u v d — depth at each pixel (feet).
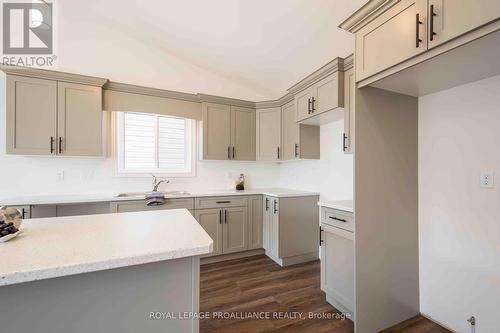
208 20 8.26
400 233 5.78
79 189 9.18
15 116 7.50
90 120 8.42
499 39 3.28
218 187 11.59
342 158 8.83
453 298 5.36
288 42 8.14
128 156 10.06
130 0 8.30
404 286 5.83
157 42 10.34
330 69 7.34
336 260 6.32
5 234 2.95
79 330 2.60
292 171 11.77
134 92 9.34
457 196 5.28
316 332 5.45
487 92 4.79
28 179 8.52
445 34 3.55
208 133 10.38
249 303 6.60
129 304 2.80
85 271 2.38
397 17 4.27
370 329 5.34
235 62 10.42
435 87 5.35
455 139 5.32
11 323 2.38
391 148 5.65
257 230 10.40
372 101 5.40
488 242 4.77
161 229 3.65
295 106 9.27
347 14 6.29
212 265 9.28
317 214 9.91
